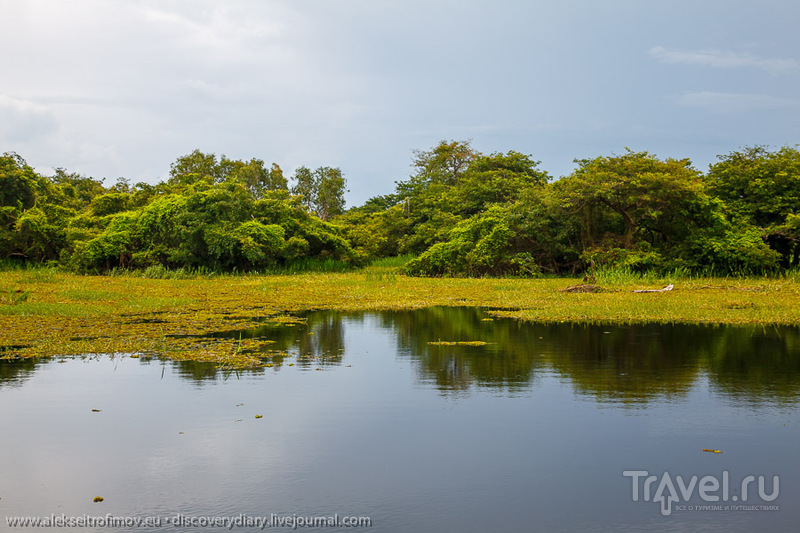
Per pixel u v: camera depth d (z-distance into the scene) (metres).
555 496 4.34
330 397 6.70
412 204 46.28
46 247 30.31
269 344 9.97
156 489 4.48
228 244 28.05
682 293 18.03
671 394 6.79
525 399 6.62
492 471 4.73
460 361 8.57
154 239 29.41
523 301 16.56
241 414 6.11
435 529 3.89
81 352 9.05
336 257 34.97
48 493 4.42
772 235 26.84
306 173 51.12
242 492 4.42
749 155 29.39
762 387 7.07
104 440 5.40
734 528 3.91
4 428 5.70
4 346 9.47
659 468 4.79
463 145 49.66
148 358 8.69
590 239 27.86
